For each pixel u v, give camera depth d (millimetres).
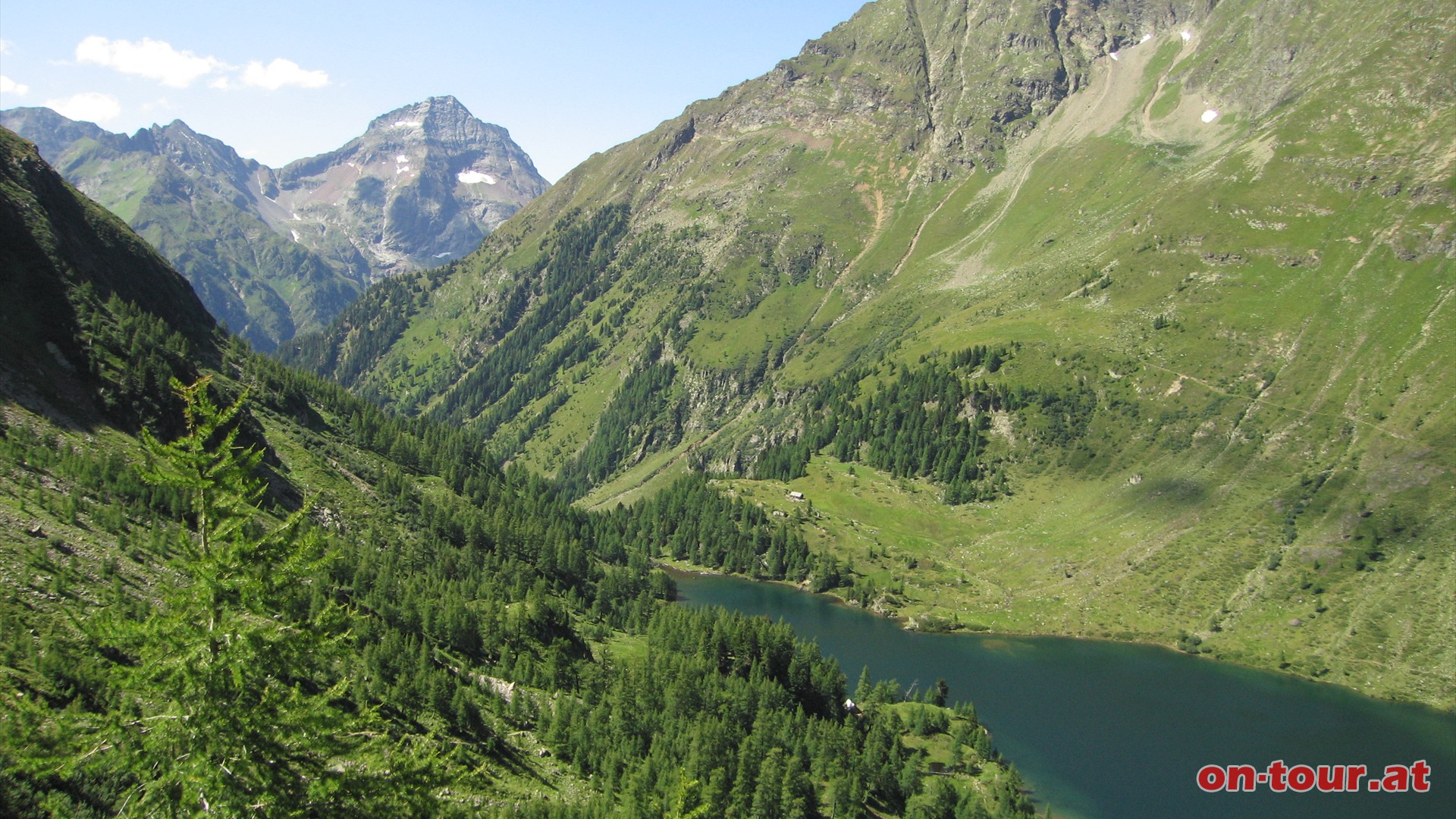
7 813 47719
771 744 128875
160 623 36656
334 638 40531
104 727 36312
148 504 112000
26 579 80688
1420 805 139625
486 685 122688
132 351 147500
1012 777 136750
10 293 136500
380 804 39219
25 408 120438
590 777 111500
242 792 35719
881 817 126250
